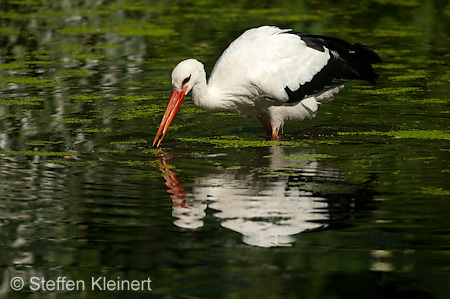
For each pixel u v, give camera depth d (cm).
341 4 2650
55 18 2439
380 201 937
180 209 912
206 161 1132
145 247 807
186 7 2617
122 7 2627
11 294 721
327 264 764
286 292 704
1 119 1358
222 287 716
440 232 838
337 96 1573
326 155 1163
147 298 702
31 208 920
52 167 1091
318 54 1342
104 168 1089
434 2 2650
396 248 798
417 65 1812
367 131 1322
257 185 1002
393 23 2309
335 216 888
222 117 1452
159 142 1212
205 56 1880
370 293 701
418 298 690
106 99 1516
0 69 1766
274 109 1312
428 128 1331
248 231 845
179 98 1241
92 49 1995
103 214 898
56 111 1423
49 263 776
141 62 1847
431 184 1002
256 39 1316
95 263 774
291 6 2609
